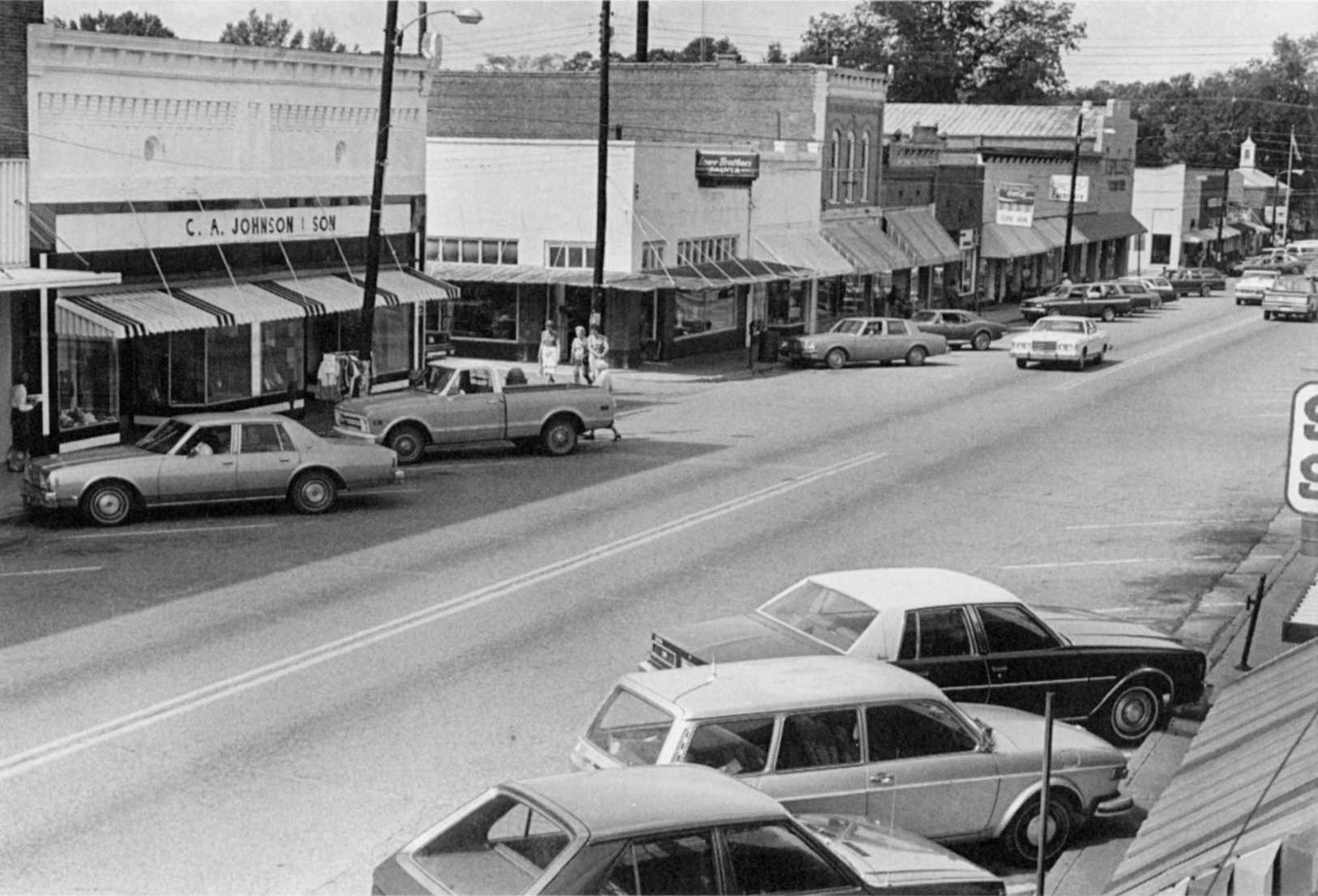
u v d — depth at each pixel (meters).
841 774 10.57
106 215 28.64
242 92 31.94
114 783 12.47
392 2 31.48
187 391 31.09
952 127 91.62
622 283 43.09
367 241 35.88
